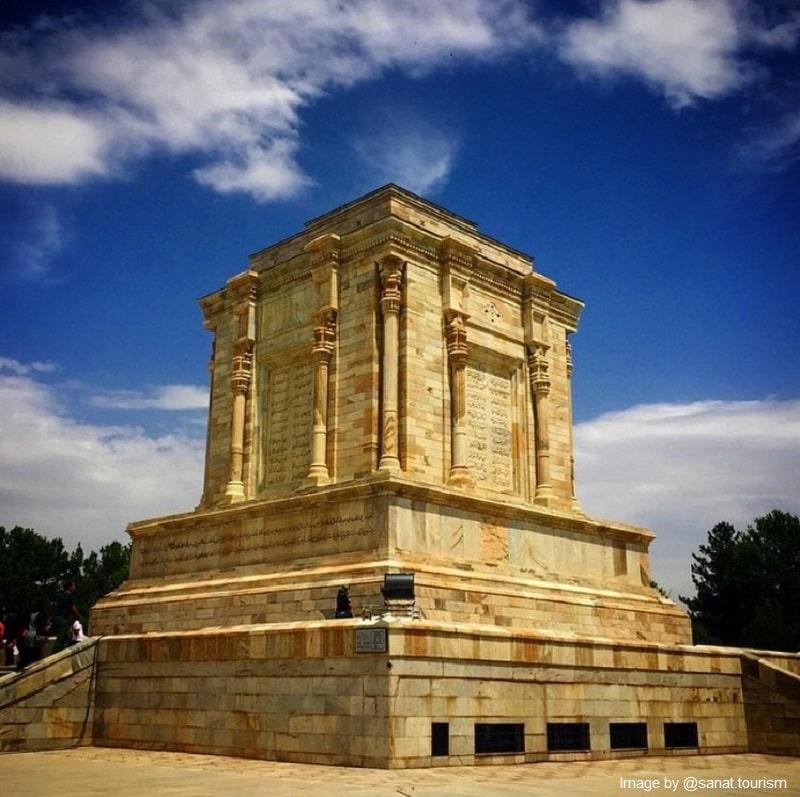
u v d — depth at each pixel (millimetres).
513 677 28547
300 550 38000
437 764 25609
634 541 47062
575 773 25156
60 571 111875
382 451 40938
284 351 47438
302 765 25766
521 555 40344
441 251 45594
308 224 49312
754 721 36812
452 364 44188
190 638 31422
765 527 94188
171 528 44812
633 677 32906
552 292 51062
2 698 32000
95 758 28719
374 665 25484
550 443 49125
